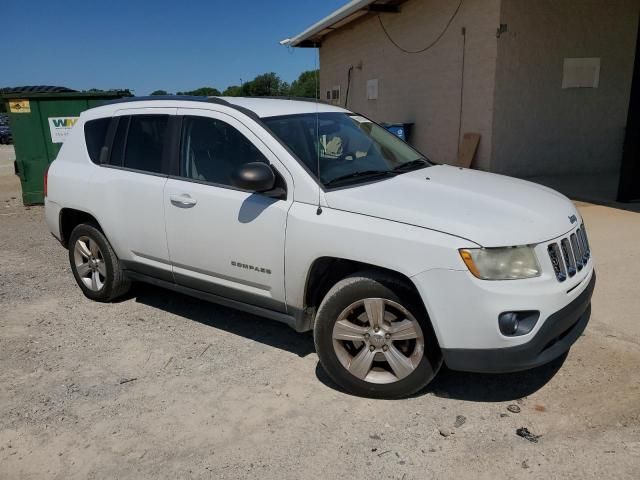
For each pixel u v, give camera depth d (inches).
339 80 722.2
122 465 114.1
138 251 179.3
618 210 303.1
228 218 150.7
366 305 130.1
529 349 117.0
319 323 136.3
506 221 122.5
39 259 268.4
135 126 182.5
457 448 115.0
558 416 124.3
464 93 440.5
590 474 105.5
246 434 122.7
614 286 194.7
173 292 214.1
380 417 127.1
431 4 476.4
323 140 157.3
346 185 141.1
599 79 421.1
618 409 125.3
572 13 402.0
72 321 188.1
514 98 409.4
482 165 422.9
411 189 140.2
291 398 136.4
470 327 117.6
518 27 396.2
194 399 137.3
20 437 124.3
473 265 116.0
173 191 163.6
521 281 116.6
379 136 181.9
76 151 200.8
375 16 587.5
